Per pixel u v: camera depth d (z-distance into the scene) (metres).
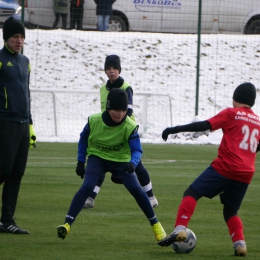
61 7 88.00
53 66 86.50
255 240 23.22
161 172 43.03
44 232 23.97
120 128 21.86
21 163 23.72
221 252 21.17
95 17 89.44
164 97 82.75
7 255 20.09
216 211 29.41
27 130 23.77
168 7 92.38
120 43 91.06
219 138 66.94
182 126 20.36
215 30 93.31
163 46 91.50
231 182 20.30
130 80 86.12
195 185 20.42
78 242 22.34
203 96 84.62
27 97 23.62
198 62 68.62
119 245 22.00
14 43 22.98
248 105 20.88
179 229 19.98
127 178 22.03
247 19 93.12
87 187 21.69
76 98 79.81
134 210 29.20
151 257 20.23
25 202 30.78
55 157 51.19
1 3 84.88
